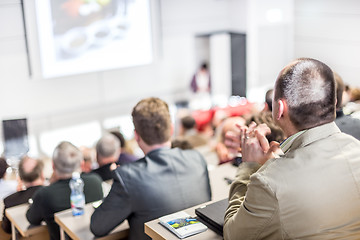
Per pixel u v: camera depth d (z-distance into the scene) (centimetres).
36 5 616
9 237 259
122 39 692
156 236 143
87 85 680
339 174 114
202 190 203
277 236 114
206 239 137
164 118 201
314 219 112
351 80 714
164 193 192
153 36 718
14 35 613
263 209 113
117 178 190
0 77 615
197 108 764
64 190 235
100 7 663
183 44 761
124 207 188
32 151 657
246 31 770
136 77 722
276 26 777
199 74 780
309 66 119
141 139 204
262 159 132
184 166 201
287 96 120
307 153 116
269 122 194
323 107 118
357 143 120
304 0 747
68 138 682
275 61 798
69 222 205
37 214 228
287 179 112
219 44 796
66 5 638
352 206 115
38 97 646
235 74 806
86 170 452
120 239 201
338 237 115
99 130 706
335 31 716
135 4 692
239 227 119
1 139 617
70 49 654
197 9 763
